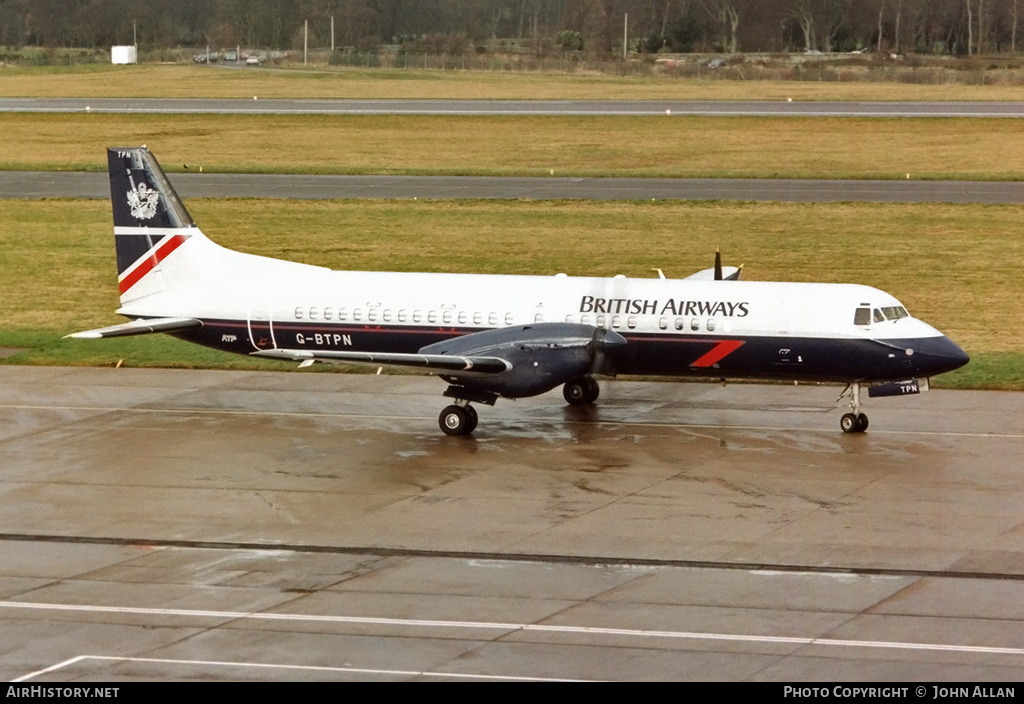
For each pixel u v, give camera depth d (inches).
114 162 3619.6
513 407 3511.3
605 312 3307.1
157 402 3575.3
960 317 4729.3
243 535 2447.1
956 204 7037.4
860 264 5669.3
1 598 2118.6
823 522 2502.5
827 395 3641.7
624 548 2358.5
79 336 3348.9
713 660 1857.8
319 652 1897.1
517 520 2524.6
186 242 3634.4
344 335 3484.3
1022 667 1829.5
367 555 2332.7
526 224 6628.9
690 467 2903.5
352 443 3132.4
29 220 6894.7
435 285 3462.1
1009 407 3479.3
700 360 3255.4
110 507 2623.0
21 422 3344.0
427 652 1894.7
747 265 5654.5
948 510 2573.8
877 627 1978.3
